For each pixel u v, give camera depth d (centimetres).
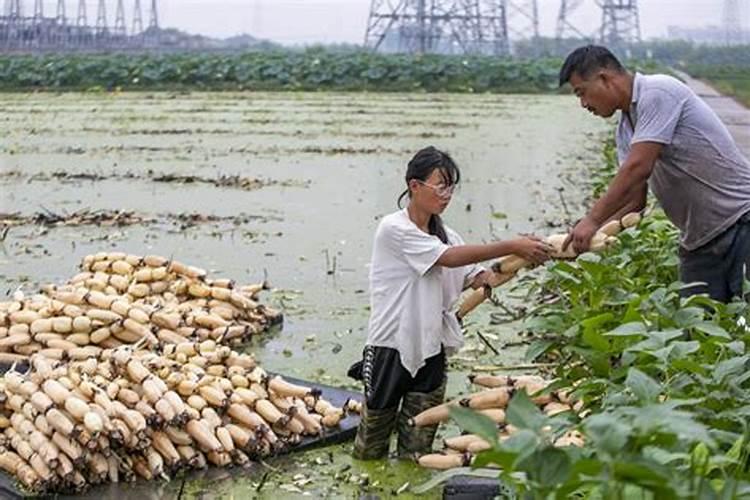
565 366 586
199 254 1170
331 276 1067
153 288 820
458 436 630
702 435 291
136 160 1994
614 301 599
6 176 1778
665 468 291
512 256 614
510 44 7481
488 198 1557
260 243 1233
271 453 617
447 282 613
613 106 632
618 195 623
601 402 476
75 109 3133
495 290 960
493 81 4038
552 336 645
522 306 908
